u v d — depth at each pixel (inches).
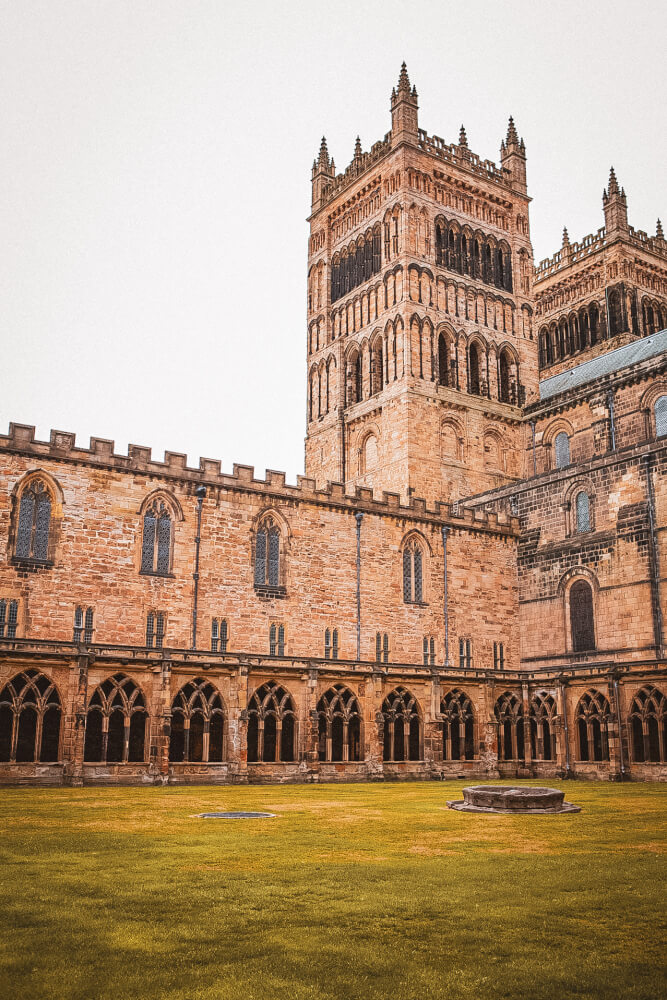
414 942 578.9
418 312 3708.2
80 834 1046.4
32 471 2313.0
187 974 509.7
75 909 649.6
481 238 4069.9
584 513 2962.6
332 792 1797.5
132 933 588.1
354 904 677.9
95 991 481.7
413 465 3528.5
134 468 2449.6
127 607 2381.9
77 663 1935.3
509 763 2620.6
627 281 4507.9
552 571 3019.2
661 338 3688.5
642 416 3257.9
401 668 2423.7
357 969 522.9
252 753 2171.5
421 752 2442.2
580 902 690.2
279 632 2620.6
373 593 2822.3
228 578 2554.1
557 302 4862.2
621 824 1208.8
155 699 2020.2
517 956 551.5
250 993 482.3
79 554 2337.6
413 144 3892.7
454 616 2979.8
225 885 739.4
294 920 628.4
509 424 3865.7
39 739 1889.8
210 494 2568.9
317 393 4168.3
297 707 2224.4
